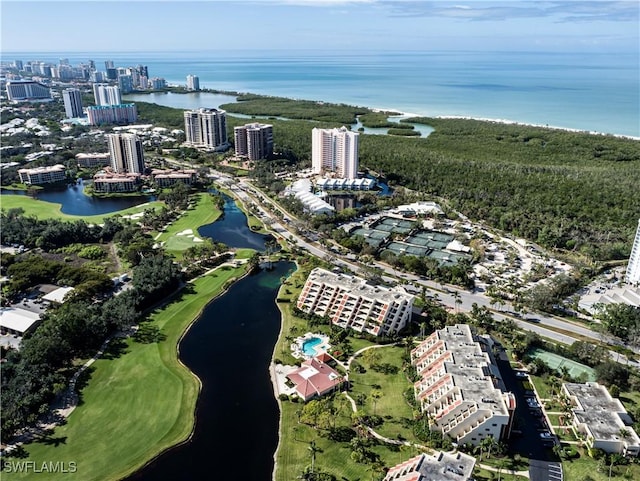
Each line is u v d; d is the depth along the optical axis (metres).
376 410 172.88
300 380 185.00
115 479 144.50
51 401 174.50
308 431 163.38
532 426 167.00
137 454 153.50
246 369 198.12
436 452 153.38
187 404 175.88
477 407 156.75
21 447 154.38
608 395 174.88
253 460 153.00
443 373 177.25
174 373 193.25
